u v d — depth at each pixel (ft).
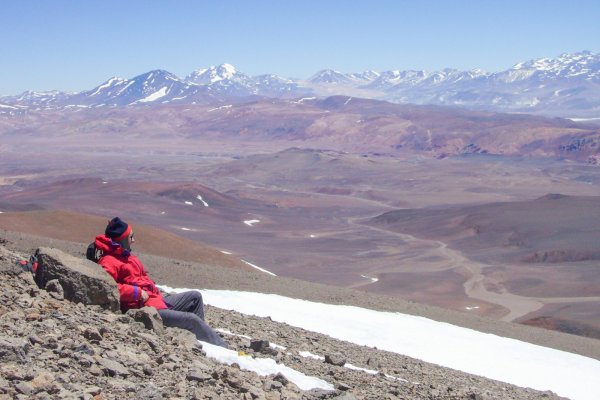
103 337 32.45
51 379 25.46
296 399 32.55
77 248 139.85
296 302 143.23
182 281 145.38
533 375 122.83
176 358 32.73
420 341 130.21
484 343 142.82
